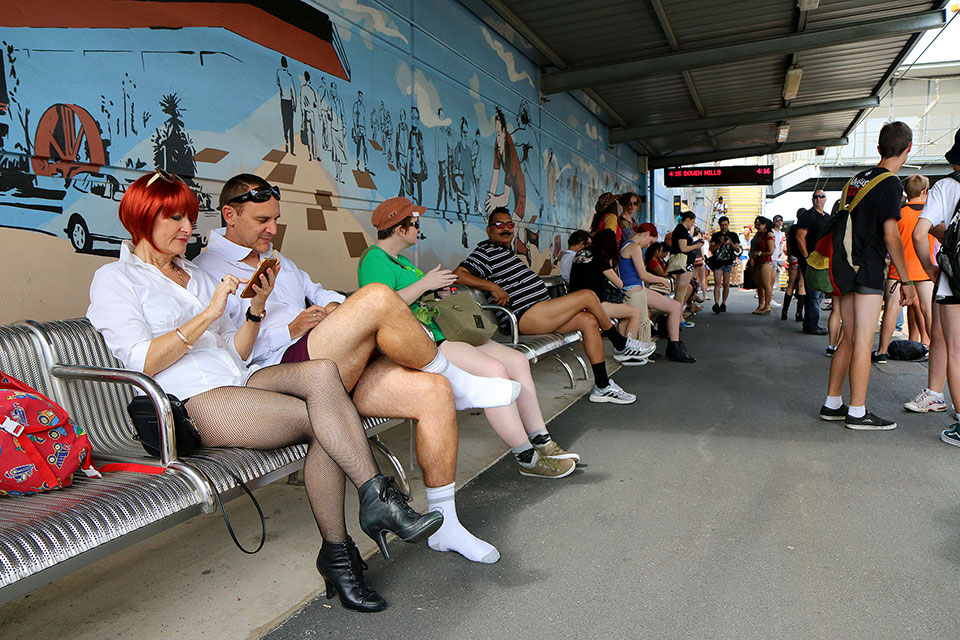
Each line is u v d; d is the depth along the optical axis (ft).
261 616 7.01
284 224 13.29
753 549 8.32
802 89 35.78
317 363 7.08
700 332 30.50
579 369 20.97
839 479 10.75
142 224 7.61
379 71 16.69
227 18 11.76
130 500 5.94
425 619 6.87
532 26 24.39
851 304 13.67
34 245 8.61
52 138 8.82
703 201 101.71
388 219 11.19
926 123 87.45
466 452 12.53
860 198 13.29
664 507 9.73
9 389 6.12
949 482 10.52
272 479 7.43
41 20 8.68
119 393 8.35
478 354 10.39
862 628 6.56
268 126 12.81
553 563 8.06
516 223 26.66
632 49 27.25
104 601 7.43
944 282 12.75
